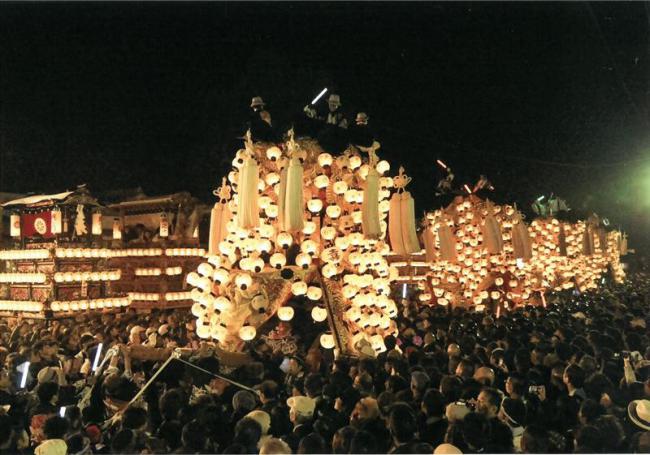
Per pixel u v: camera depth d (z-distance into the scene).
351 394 5.95
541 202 27.86
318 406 5.84
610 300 19.03
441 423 5.48
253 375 7.50
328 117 11.62
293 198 9.75
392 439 5.02
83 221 17.28
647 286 29.53
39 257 16.38
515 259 20.39
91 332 12.11
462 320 13.74
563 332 10.16
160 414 6.40
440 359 8.47
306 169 10.88
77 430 5.55
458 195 21.81
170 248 21.36
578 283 27.11
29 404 6.64
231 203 11.44
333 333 10.70
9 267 17.89
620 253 34.03
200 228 24.70
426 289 21.86
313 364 9.80
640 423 5.39
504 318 13.45
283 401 6.89
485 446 4.82
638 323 11.90
